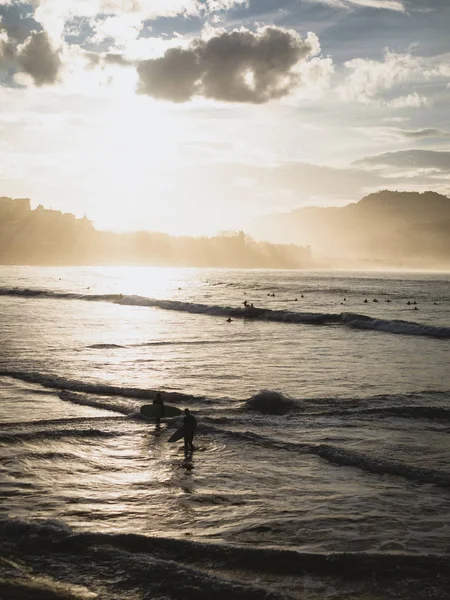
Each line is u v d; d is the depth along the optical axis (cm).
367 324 5772
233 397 2419
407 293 13125
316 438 1839
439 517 1246
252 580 993
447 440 1802
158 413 2052
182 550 1089
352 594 945
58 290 12788
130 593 938
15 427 1944
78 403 2302
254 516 1261
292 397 2403
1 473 1527
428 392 2503
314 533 1171
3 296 10631
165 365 3253
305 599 931
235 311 7150
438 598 924
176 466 1597
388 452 1683
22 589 944
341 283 18950
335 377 2908
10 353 3603
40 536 1123
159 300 8581
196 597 926
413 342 4566
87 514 1268
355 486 1440
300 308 8544
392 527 1198
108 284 16388
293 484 1457
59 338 4472
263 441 1812
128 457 1673
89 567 1019
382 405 2264
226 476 1519
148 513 1277
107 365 3212
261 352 3891
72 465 1598
